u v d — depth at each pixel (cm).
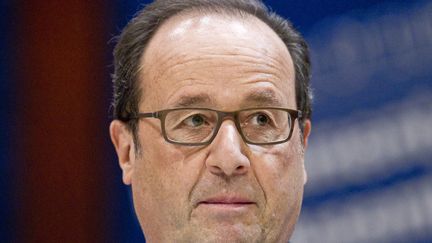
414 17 1012
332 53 1030
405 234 1002
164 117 645
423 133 998
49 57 1084
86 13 1091
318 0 1042
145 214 680
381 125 1010
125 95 706
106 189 1067
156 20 701
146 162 667
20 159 1066
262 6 729
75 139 1074
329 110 1025
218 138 627
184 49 657
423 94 1001
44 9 1089
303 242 1023
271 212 639
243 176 629
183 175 633
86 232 1061
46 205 1062
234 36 665
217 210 623
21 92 1077
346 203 1017
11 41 1082
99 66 1084
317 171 1026
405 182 1002
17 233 1055
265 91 648
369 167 1013
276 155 646
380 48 1017
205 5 706
